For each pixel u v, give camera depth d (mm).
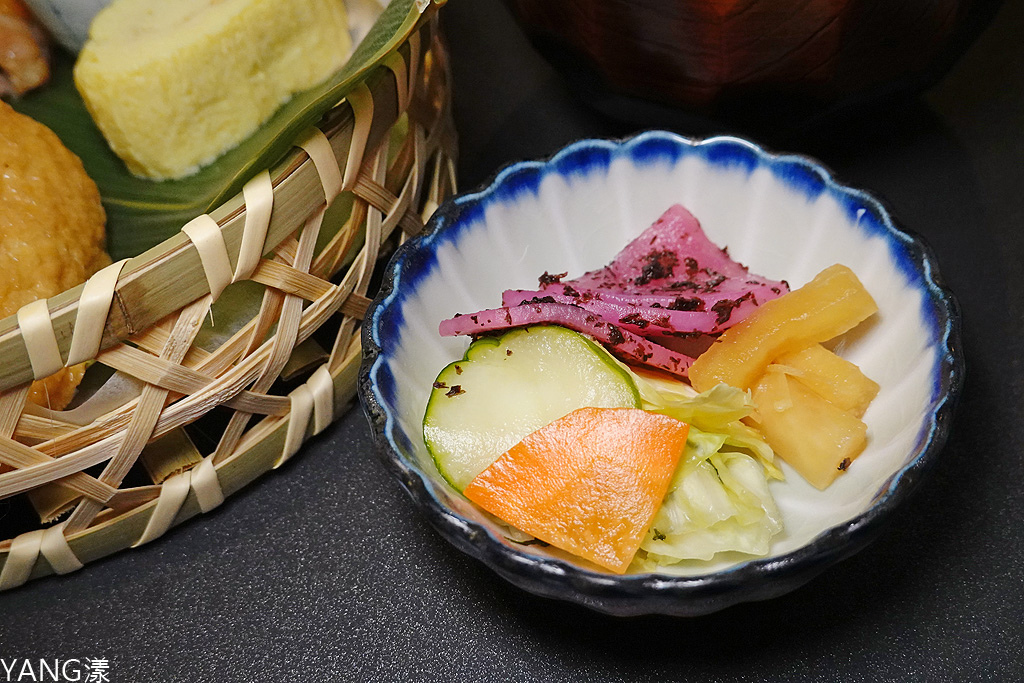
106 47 266
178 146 272
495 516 237
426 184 293
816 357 251
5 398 231
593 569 229
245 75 270
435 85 290
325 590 259
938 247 294
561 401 247
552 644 247
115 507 255
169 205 275
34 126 269
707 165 272
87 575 265
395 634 252
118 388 243
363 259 263
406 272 256
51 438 240
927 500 256
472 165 320
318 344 276
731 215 275
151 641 255
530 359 252
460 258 266
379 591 257
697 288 266
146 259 232
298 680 248
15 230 255
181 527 270
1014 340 278
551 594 222
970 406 268
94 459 244
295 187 242
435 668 247
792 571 214
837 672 239
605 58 277
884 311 255
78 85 269
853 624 243
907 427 238
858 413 250
